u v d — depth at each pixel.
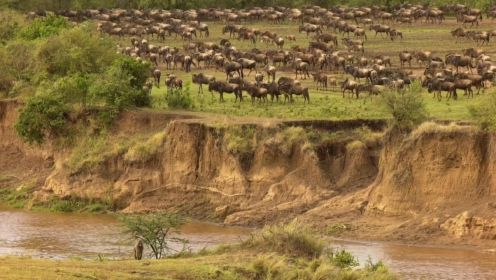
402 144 173.62
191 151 194.50
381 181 174.75
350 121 193.00
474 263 147.75
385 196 171.25
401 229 164.75
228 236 167.62
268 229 132.38
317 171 183.00
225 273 117.12
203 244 159.25
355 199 175.12
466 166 168.00
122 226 160.62
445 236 161.00
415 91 186.75
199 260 123.69
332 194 179.75
